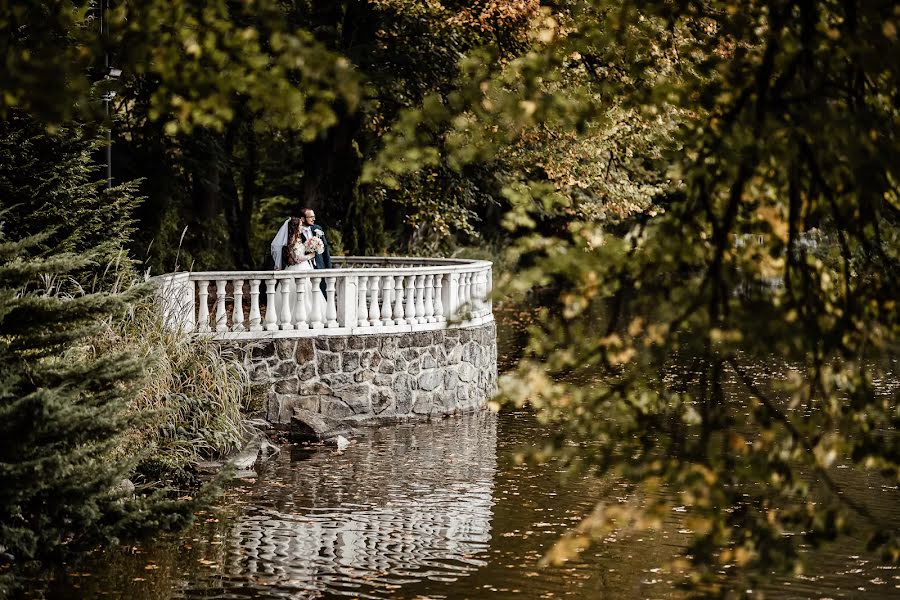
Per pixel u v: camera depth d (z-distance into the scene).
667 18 5.00
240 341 16.03
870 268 4.97
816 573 9.31
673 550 10.03
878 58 4.04
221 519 11.13
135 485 11.72
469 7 22.52
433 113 4.39
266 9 4.16
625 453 4.70
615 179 24.72
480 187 28.81
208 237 26.78
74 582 8.93
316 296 16.75
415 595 8.73
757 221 4.63
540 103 4.41
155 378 12.64
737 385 20.45
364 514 11.41
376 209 29.84
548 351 4.54
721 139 4.37
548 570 9.42
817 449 4.62
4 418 6.99
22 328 7.71
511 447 15.23
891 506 11.62
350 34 25.64
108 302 7.97
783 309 4.43
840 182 4.43
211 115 4.56
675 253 4.43
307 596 8.70
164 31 4.50
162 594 8.66
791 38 4.35
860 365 4.91
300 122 4.36
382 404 17.19
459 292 18.59
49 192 15.00
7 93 4.38
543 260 4.36
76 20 4.85
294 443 15.50
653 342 4.38
